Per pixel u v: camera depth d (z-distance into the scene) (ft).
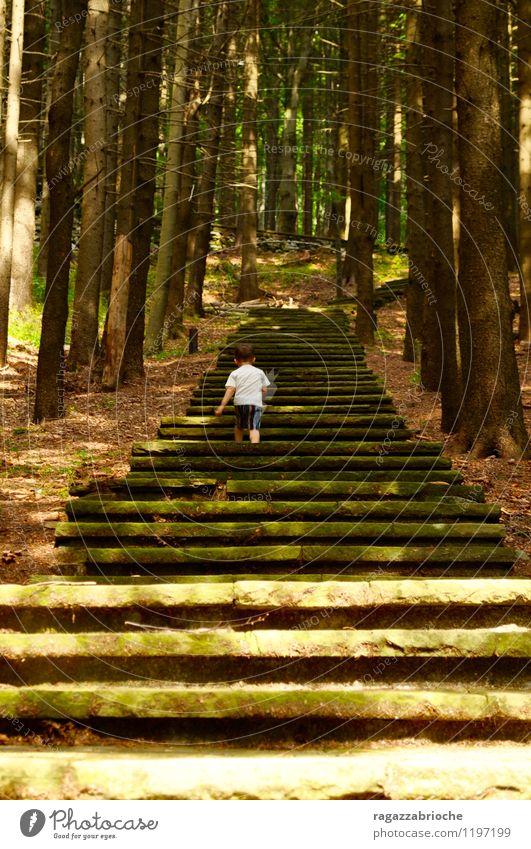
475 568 17.08
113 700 11.27
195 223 78.95
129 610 13.78
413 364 54.80
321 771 9.72
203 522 19.49
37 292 70.23
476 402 30.42
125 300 46.37
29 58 61.62
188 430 29.66
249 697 11.30
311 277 94.43
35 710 11.20
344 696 11.34
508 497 25.02
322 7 93.71
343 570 17.03
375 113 70.74
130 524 18.22
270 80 123.95
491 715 11.27
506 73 71.05
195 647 12.46
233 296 87.40
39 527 22.04
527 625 13.82
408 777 9.76
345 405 35.14
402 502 19.74
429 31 43.39
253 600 13.82
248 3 78.43
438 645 12.59
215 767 9.70
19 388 44.88
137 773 9.61
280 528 18.21
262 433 29.40
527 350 51.62
